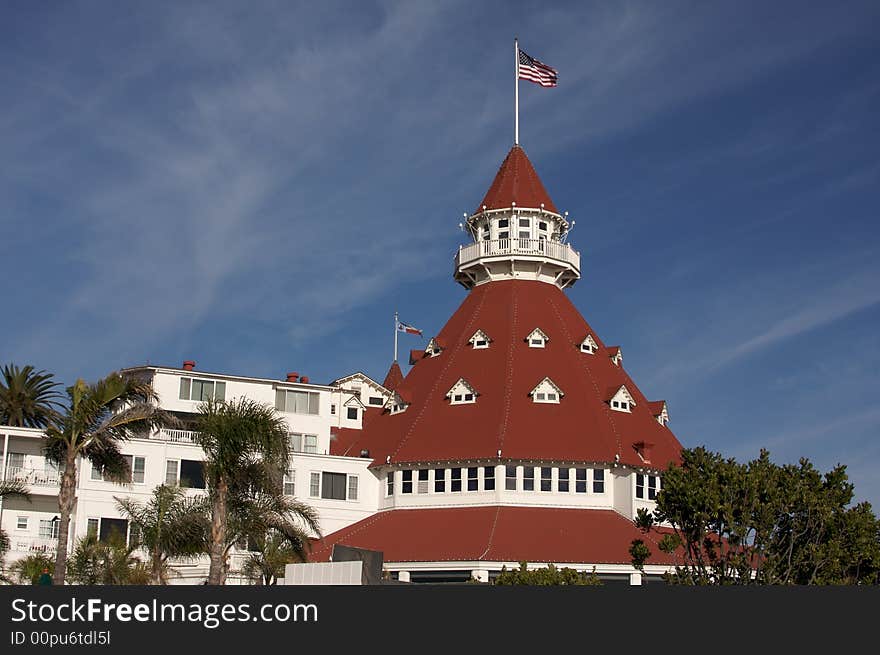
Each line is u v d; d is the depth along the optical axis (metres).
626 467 82.62
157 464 81.75
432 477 83.69
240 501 51.62
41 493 77.25
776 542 61.00
